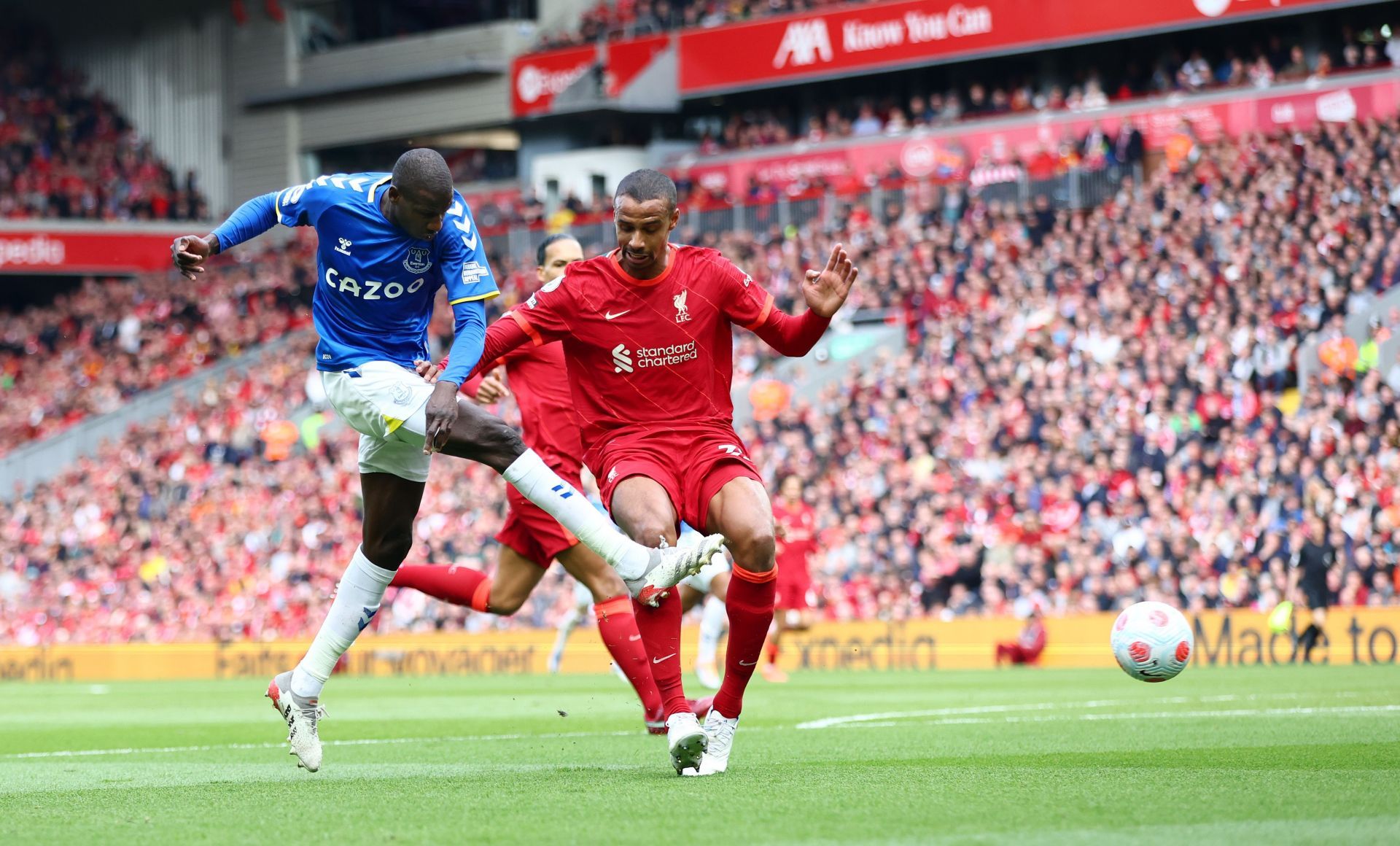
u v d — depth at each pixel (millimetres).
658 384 5680
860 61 28703
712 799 4773
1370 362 18375
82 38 41094
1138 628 6527
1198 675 13414
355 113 36438
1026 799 4672
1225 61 26344
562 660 19000
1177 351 19312
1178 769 5609
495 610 8008
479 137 35906
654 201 5465
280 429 23031
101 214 36438
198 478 26828
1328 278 19719
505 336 5660
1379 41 24609
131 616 24188
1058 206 24203
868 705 10641
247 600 23234
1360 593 15883
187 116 39312
